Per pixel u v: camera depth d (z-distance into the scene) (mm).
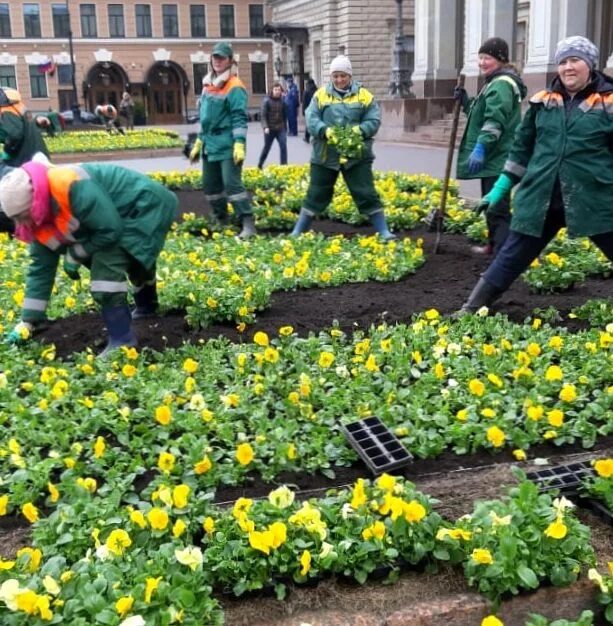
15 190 5082
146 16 59781
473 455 4262
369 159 9398
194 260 8094
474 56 24969
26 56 58219
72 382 4992
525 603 3158
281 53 47312
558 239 8117
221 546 3246
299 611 3121
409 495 3439
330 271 7867
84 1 58438
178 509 3479
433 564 3264
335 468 4152
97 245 5422
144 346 5957
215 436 4375
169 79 61438
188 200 14133
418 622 3074
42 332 6309
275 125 18797
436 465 4172
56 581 3029
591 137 5715
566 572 3176
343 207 11141
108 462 4137
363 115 9297
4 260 8703
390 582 3217
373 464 4000
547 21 22031
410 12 39000
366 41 39094
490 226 8477
